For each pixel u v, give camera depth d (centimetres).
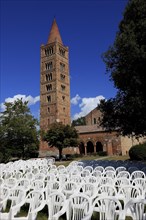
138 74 1733
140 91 1736
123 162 2034
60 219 832
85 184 882
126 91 1914
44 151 6769
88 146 6769
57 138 4759
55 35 7912
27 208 976
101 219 636
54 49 7644
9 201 1109
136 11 1872
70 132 4816
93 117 7506
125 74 1797
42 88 7638
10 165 2123
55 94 7281
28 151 3356
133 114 1811
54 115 7162
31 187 928
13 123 3150
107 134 6209
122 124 2039
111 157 5006
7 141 3184
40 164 2419
